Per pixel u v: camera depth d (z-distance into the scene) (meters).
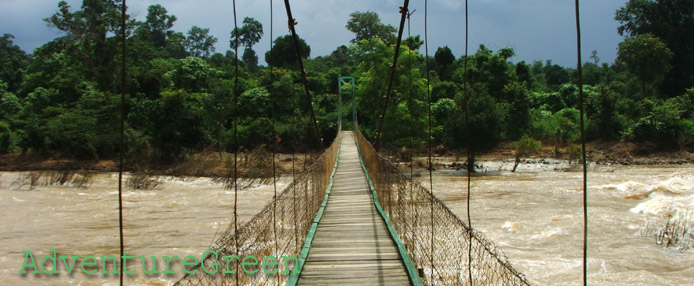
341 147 35.53
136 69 45.16
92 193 23.84
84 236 14.13
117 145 37.28
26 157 37.59
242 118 48.28
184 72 50.81
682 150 36.12
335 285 7.08
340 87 48.50
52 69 50.44
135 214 18.02
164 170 32.41
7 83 60.25
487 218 15.29
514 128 38.56
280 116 48.38
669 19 49.50
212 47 94.00
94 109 38.25
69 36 43.59
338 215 12.00
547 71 78.94
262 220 7.12
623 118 40.75
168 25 92.00
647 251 11.07
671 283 9.12
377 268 7.82
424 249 7.78
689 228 12.48
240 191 24.81
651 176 25.61
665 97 49.69
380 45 34.75
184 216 17.47
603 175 26.95
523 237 12.62
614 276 9.46
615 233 12.73
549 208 16.83
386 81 34.44
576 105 53.28
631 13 51.19
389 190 11.28
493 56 48.47
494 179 26.94
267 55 64.56
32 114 39.19
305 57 73.81
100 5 44.09
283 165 34.22
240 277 5.72
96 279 10.15
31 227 15.55
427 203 8.44
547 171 30.70
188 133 34.56
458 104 32.66
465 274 8.04
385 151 36.53
